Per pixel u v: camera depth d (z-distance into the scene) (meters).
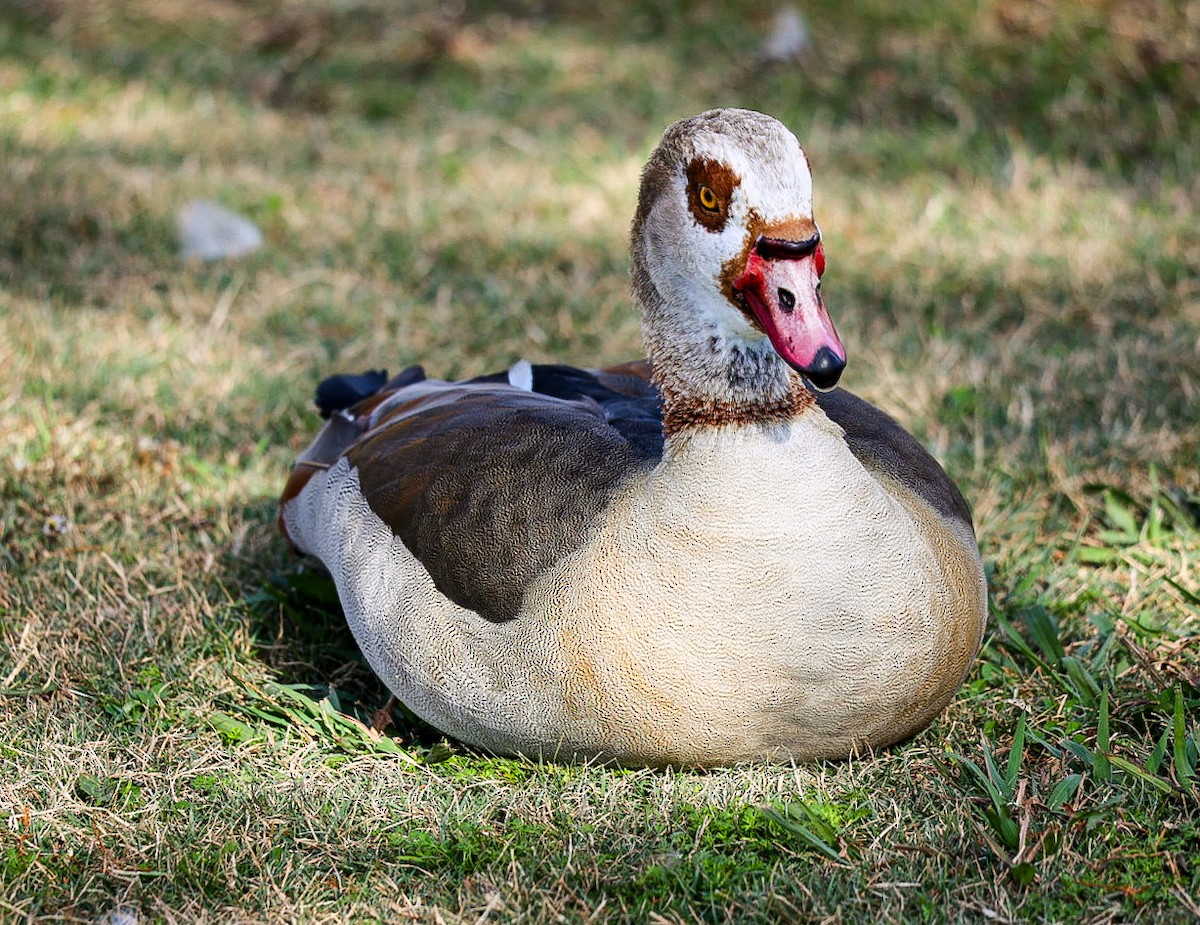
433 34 19.11
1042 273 13.27
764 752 6.75
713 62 18.38
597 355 12.05
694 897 6.29
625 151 16.22
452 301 13.06
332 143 16.58
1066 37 17.19
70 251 13.66
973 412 11.03
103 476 10.13
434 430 7.58
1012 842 6.43
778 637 6.25
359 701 7.97
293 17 19.77
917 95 16.97
